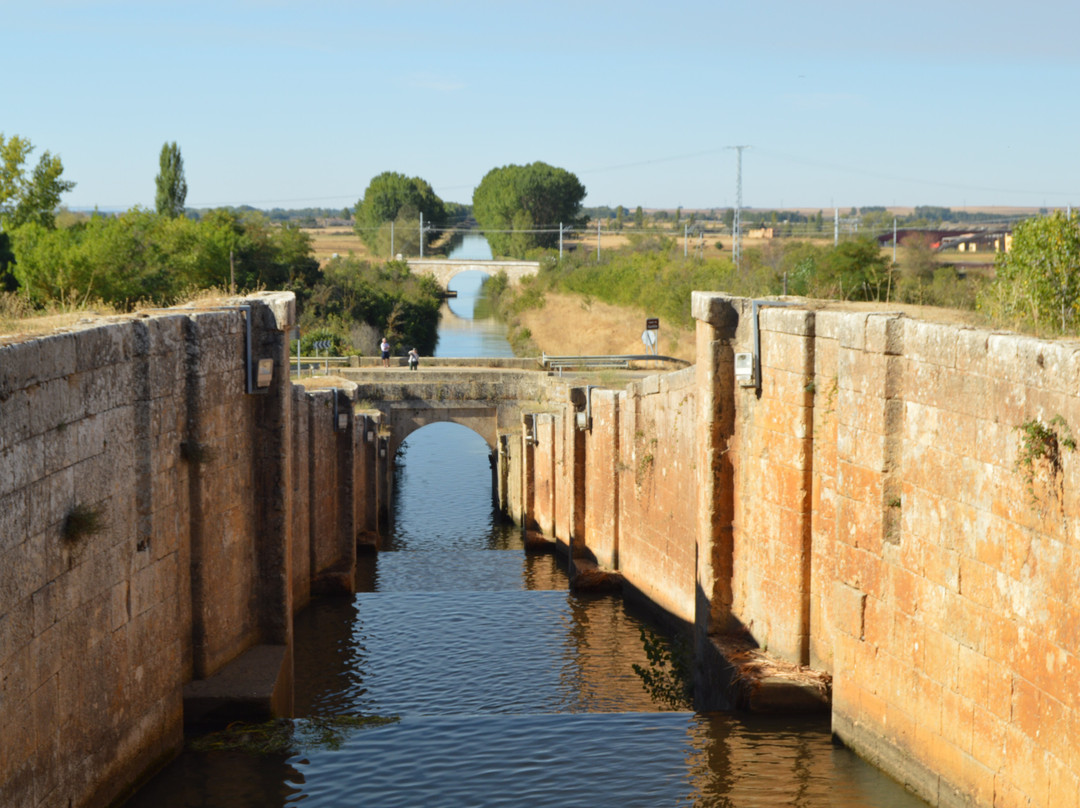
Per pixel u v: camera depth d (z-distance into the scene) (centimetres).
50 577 939
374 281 8912
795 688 1410
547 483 3550
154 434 1188
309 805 1126
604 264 9156
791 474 1470
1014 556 968
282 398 1580
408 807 1124
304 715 1691
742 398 1606
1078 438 881
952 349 1066
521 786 1177
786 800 1129
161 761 1212
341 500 2675
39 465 918
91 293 4238
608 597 2577
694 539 2019
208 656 1406
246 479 1546
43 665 924
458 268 11512
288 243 7712
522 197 13712
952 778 1065
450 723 1385
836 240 6575
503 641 2145
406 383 4412
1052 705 914
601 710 1703
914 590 1130
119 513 1095
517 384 4438
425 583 3045
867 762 1228
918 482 1127
